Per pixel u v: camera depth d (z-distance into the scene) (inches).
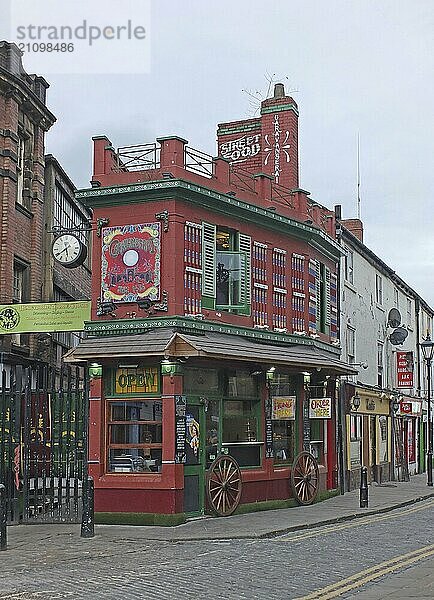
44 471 720.3
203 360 743.7
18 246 977.5
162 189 745.0
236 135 1082.7
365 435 1229.1
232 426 800.9
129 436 732.7
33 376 965.2
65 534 642.2
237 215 826.2
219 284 806.5
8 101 949.8
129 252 759.1
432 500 1013.8
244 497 799.1
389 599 395.2
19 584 440.1
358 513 800.3
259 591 420.5
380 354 1381.6
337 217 1309.1
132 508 711.7
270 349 831.1
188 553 553.0
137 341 728.3
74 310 782.5
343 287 1143.0
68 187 1205.1
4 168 940.0
